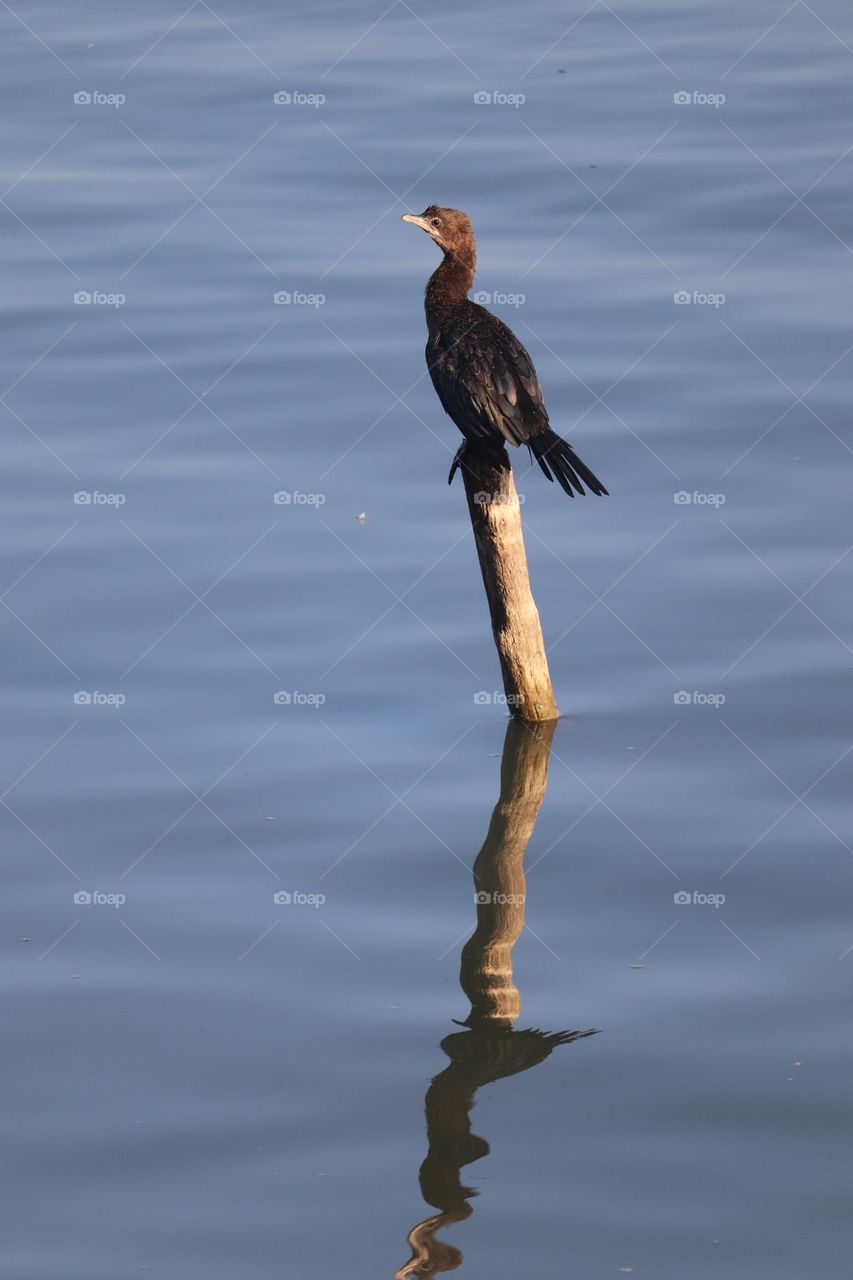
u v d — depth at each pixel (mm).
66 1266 8359
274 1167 8977
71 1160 9062
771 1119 9242
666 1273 8188
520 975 10531
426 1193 8734
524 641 13250
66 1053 9875
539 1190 8820
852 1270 8219
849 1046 9781
